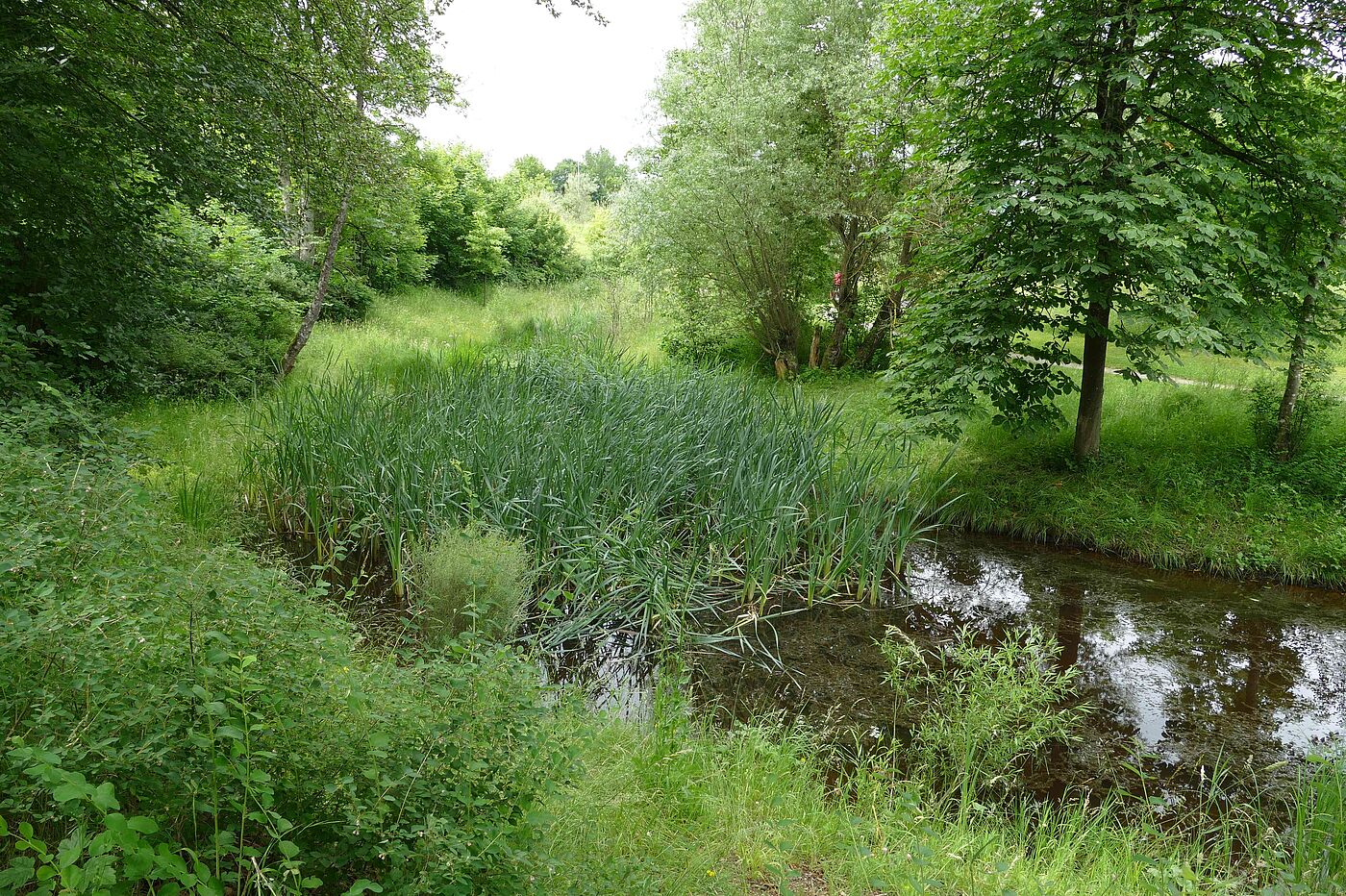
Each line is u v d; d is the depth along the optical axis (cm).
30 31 738
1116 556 866
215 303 1251
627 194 1731
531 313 2406
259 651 225
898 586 762
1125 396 1199
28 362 715
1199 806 430
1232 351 866
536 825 226
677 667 560
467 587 510
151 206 943
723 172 1519
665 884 268
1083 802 428
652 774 354
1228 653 641
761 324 1723
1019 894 299
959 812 373
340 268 1983
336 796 201
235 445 862
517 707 243
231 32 857
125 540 296
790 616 676
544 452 740
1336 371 1391
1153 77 813
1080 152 817
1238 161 847
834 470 855
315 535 748
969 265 958
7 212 798
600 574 650
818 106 1603
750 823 336
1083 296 847
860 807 383
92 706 181
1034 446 1047
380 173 1105
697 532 729
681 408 974
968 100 905
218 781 190
